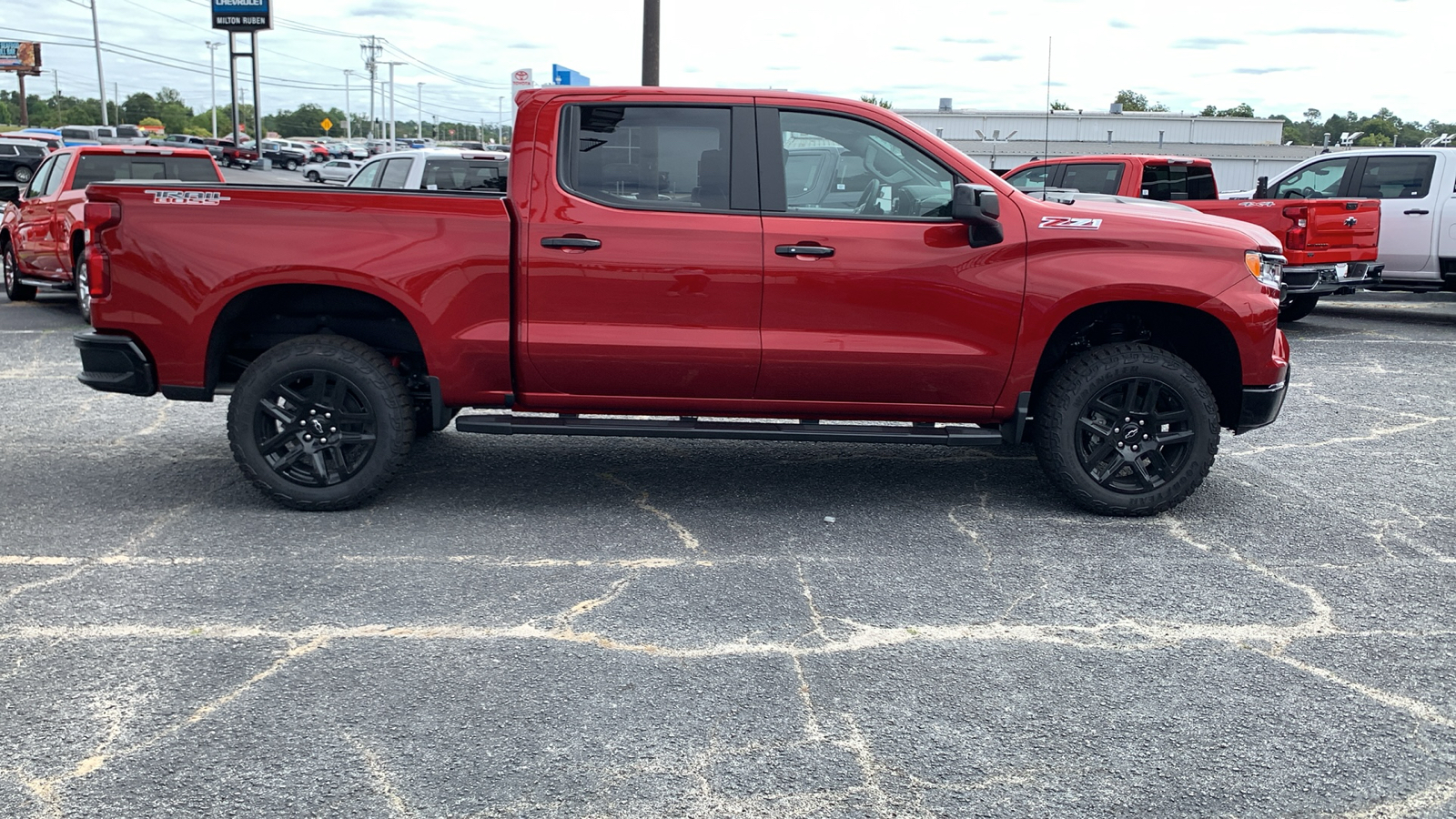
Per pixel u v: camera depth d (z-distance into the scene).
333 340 5.20
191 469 6.11
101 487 5.75
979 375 5.19
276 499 5.32
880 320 5.11
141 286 5.12
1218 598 4.43
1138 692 3.61
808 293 5.07
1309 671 3.79
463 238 5.04
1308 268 11.41
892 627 4.10
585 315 5.08
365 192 5.09
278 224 5.06
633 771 3.10
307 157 64.19
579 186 5.09
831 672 3.73
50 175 12.39
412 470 6.15
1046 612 4.26
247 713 3.39
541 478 6.04
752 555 4.86
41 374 8.76
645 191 5.09
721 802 2.96
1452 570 4.79
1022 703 3.53
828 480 6.06
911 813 2.91
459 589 4.41
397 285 5.03
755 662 3.80
